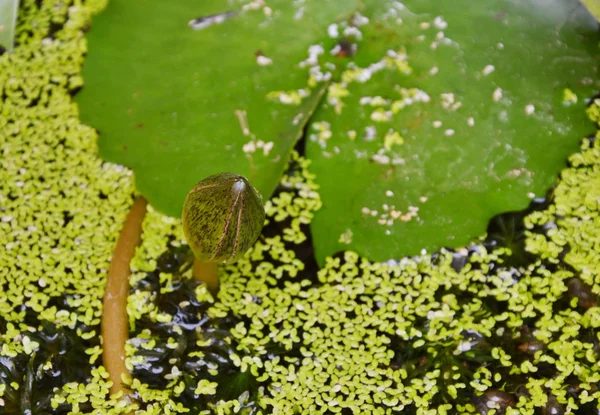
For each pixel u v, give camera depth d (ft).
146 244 2.44
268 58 2.47
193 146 2.45
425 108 2.46
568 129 2.47
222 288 2.42
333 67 2.47
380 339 2.39
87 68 2.52
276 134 2.45
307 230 2.46
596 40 2.50
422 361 2.38
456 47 2.47
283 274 2.43
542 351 2.38
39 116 2.55
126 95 2.49
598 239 2.44
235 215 2.21
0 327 2.39
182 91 2.47
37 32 2.61
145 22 2.51
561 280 2.42
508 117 2.46
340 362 2.38
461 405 2.35
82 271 2.43
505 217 2.46
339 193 2.45
